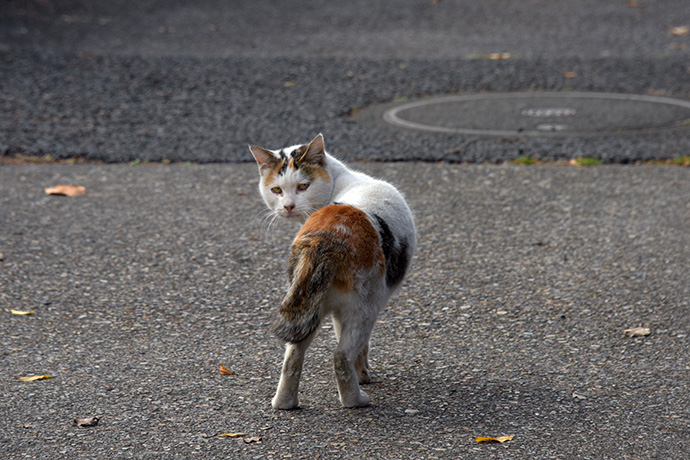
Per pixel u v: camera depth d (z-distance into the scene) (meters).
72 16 16.45
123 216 7.52
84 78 12.22
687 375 4.68
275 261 6.55
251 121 10.38
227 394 4.53
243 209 7.71
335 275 4.13
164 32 15.60
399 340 5.25
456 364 4.91
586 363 4.88
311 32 15.79
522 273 6.25
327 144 9.38
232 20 16.72
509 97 11.36
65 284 6.09
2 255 6.57
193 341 5.22
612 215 7.35
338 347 4.29
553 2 18.16
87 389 4.57
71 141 9.64
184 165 8.96
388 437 4.04
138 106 11.01
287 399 4.34
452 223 7.28
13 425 4.16
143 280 6.18
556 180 8.27
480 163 8.84
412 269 6.36
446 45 14.69
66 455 3.88
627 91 11.43
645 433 4.06
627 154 8.84
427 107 10.98
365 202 4.56
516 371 4.80
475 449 3.91
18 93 11.43
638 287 5.94
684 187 7.96
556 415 4.27
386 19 16.88
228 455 3.87
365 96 11.47
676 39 14.61
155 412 4.31
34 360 4.92
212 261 6.54
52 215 7.53
